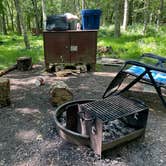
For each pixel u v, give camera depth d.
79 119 2.44
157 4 14.45
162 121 2.92
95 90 3.99
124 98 2.68
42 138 2.48
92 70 5.23
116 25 11.24
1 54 7.32
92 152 2.24
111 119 2.12
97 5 21.64
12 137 2.50
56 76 4.86
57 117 2.72
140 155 2.22
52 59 5.06
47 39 4.92
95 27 5.27
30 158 2.16
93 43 5.00
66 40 4.92
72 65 5.31
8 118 2.94
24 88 4.11
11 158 2.16
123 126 2.66
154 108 3.31
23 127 2.71
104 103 2.50
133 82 3.26
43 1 10.39
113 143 2.23
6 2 21.23
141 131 2.45
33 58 6.58
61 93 3.23
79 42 4.95
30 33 20.00
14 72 5.24
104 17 22.52
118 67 5.71
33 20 26.94
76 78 4.73
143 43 8.52
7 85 3.22
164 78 3.30
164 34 10.15
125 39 10.17
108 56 7.12
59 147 2.33
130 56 6.96
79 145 2.33
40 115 3.02
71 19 5.14
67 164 2.08
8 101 3.30
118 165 2.08
